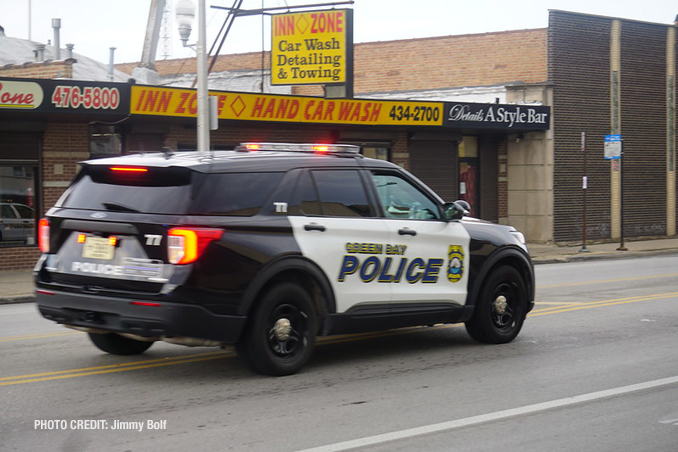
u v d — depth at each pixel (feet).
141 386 23.45
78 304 23.47
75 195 24.63
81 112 59.36
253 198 23.86
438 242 28.35
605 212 96.78
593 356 28.48
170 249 22.27
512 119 84.53
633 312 39.32
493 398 22.48
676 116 104.78
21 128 61.36
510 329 30.99
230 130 71.56
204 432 18.94
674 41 103.55
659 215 103.86
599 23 94.89
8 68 78.28
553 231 90.94
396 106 76.02
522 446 18.21
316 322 25.27
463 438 18.72
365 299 26.30
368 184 26.96
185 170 22.93
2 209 61.72
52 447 17.79
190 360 27.17
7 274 60.08
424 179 83.51
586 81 93.81
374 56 113.19
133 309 22.43
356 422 19.92
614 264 73.10
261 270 23.40
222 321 22.72
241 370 25.62
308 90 111.04
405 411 21.01
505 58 104.01
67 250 24.23
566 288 50.78
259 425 19.58
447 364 26.99
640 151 100.78
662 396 22.91
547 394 23.03
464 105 80.38
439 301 28.48
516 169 90.43
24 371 25.40
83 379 24.32
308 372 25.52
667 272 63.21
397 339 31.78
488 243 29.99
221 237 22.71
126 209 23.29
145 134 67.15
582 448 18.15
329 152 26.99
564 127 91.76
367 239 26.27
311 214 25.11
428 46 109.50
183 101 64.34
